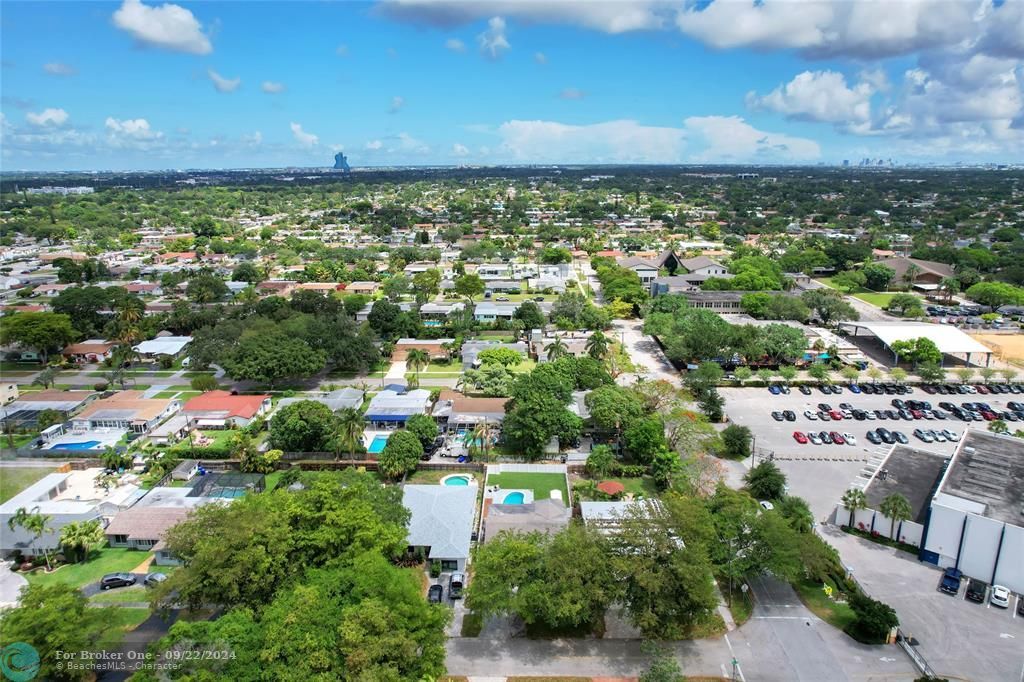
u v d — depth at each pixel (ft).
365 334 493.36
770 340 477.77
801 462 335.47
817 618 222.07
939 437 361.10
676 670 184.44
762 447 353.31
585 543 213.25
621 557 208.74
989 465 274.77
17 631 177.99
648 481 315.78
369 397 419.13
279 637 176.24
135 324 533.96
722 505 248.93
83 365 500.33
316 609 184.44
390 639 177.06
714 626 216.95
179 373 482.28
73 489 307.17
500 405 379.35
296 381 456.86
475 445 348.18
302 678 169.68
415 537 253.03
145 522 265.54
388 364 494.59
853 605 214.90
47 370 464.65
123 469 329.31
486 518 268.21
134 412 379.96
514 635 214.48
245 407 388.37
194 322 552.00
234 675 172.24
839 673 196.85
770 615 223.30
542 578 208.74
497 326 596.70
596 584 203.21
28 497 289.53
